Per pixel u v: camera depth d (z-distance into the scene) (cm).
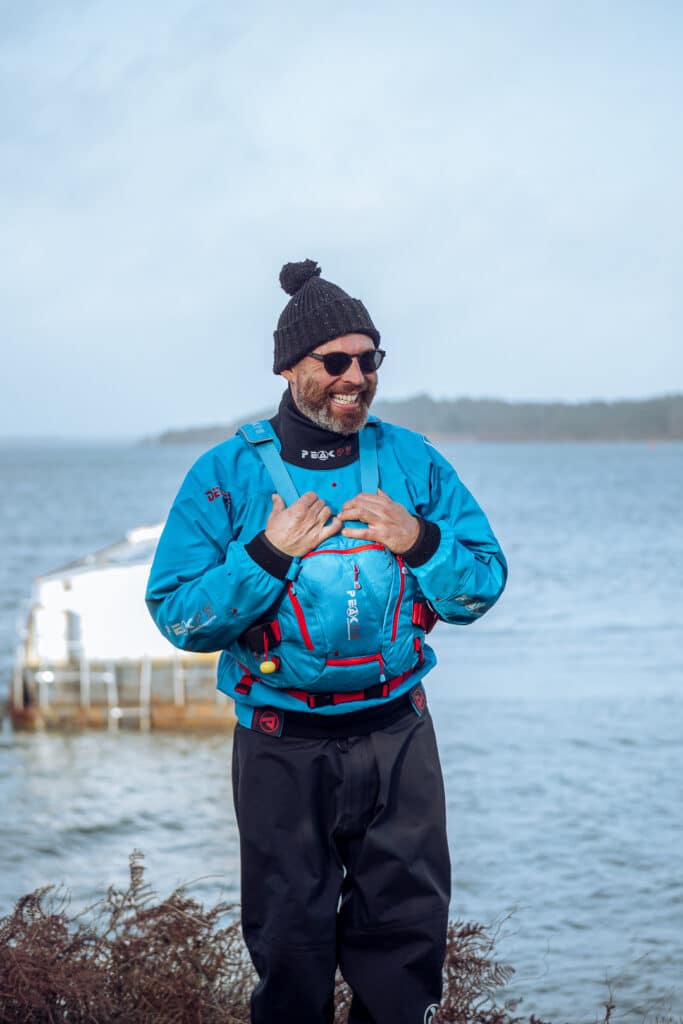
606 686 2355
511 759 1677
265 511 339
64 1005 420
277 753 335
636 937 878
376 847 334
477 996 450
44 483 16500
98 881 1104
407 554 328
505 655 2841
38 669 2050
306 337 334
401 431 361
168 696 2009
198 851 1262
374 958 337
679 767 1606
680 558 5725
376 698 334
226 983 456
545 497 11925
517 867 1125
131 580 2020
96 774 1703
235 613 325
